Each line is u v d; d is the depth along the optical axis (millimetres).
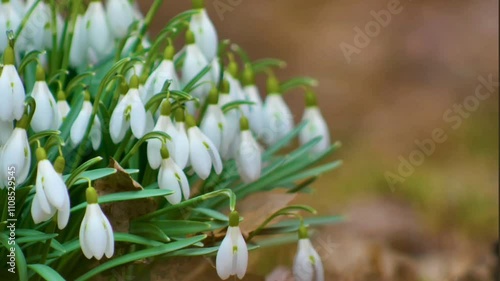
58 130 739
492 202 1115
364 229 1045
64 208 700
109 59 813
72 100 782
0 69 717
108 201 726
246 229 798
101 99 767
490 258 963
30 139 716
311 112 845
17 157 708
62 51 788
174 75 751
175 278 770
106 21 785
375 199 1132
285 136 837
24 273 712
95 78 799
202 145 738
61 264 743
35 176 734
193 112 773
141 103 731
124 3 786
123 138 747
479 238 1045
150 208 747
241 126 774
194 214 777
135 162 764
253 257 916
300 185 815
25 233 724
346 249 977
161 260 765
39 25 775
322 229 1028
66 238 748
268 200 812
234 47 815
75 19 773
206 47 785
